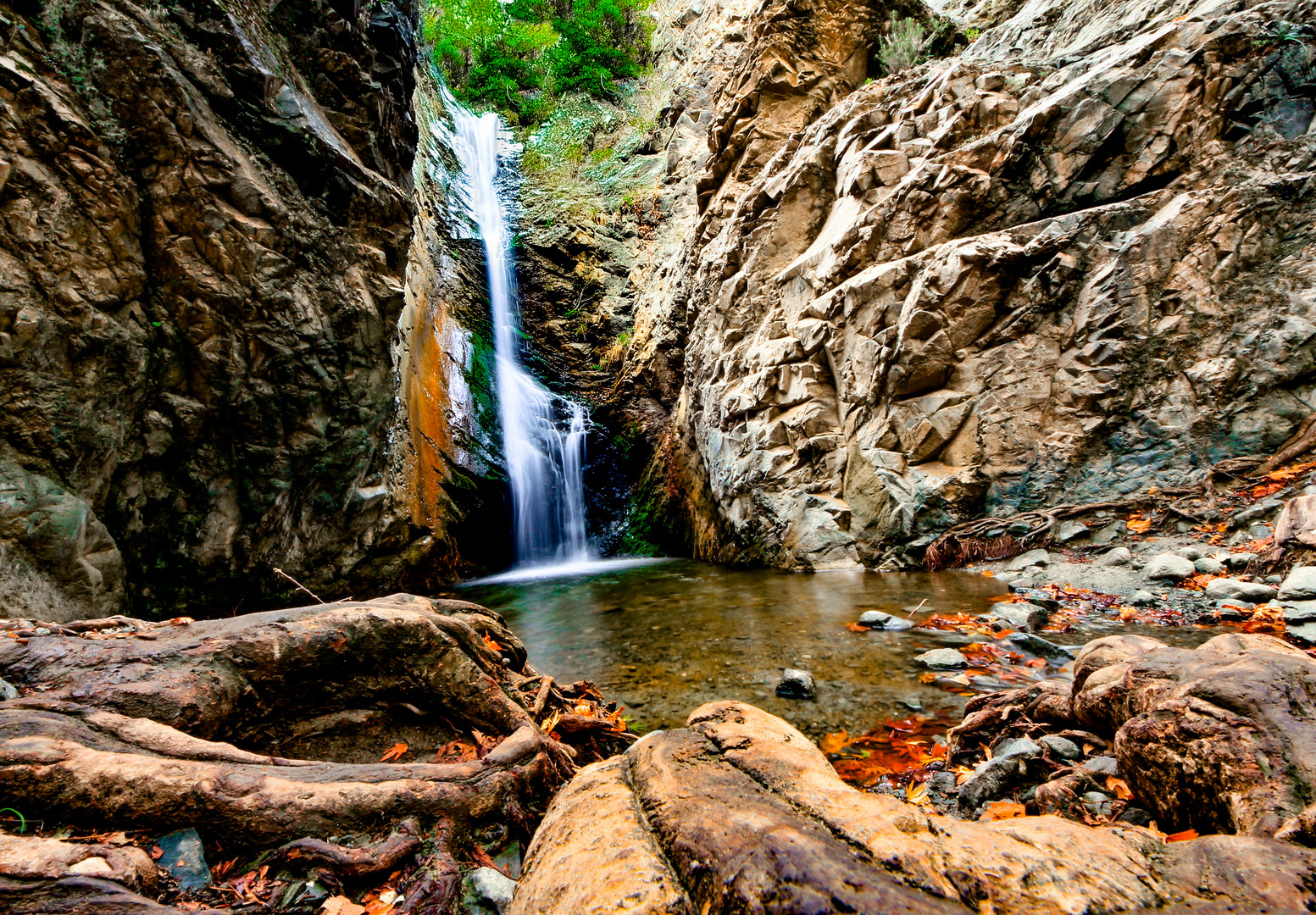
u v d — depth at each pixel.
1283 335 6.57
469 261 16.45
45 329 5.43
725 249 12.77
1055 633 4.88
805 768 1.46
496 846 2.14
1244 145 7.20
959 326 8.56
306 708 2.74
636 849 1.24
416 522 10.45
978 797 2.38
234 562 7.35
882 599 6.68
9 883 1.46
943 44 14.24
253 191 6.91
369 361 8.66
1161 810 1.81
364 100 8.83
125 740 2.05
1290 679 1.74
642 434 16.25
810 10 13.57
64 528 5.44
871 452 9.15
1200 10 8.31
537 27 24.36
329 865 1.81
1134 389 7.38
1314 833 1.22
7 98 5.25
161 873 1.71
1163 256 7.34
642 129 21.66
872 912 0.94
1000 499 8.14
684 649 5.44
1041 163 8.51
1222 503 6.36
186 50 6.49
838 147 11.25
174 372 6.60
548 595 9.45
